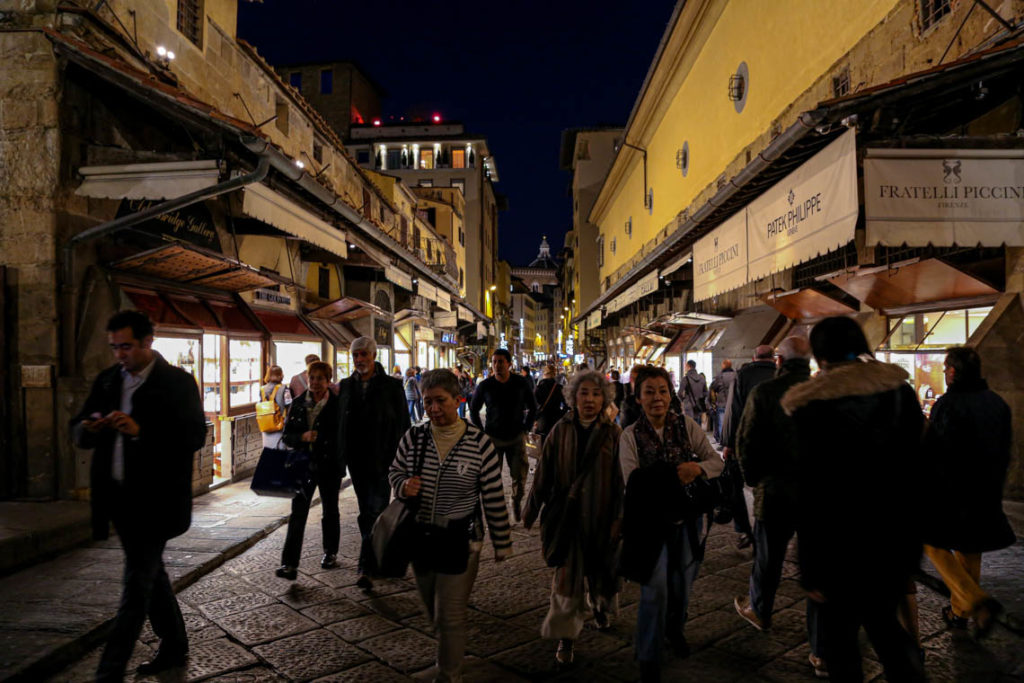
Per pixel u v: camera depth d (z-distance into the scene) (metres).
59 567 5.00
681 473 3.29
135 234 7.65
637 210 26.41
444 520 3.11
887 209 5.43
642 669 3.14
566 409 7.81
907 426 2.46
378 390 5.04
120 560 5.19
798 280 11.43
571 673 3.50
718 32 14.75
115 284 7.09
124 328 3.24
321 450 5.06
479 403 6.89
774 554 3.66
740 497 5.66
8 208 6.47
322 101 46.25
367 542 4.83
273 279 9.55
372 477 4.92
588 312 37.41
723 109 14.41
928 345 8.07
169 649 3.54
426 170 49.09
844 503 2.43
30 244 6.46
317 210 9.35
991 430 3.76
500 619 4.29
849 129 5.57
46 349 6.44
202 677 3.45
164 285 8.26
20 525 5.38
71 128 6.62
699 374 10.86
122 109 7.35
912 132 6.65
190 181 6.47
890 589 2.39
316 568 5.34
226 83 10.51
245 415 9.52
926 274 7.26
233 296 10.24
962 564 4.05
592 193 43.16
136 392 3.28
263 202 7.21
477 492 3.24
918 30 7.17
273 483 5.00
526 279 146.25
